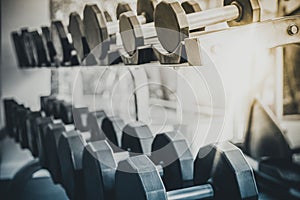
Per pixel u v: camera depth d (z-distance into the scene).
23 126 2.50
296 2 1.42
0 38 3.04
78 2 1.47
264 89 1.90
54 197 1.81
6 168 2.40
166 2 0.87
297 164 1.73
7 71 3.11
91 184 1.20
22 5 2.90
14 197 1.91
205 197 1.00
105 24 1.22
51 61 1.97
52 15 1.78
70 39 1.68
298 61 1.87
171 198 0.98
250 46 0.89
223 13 0.91
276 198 1.51
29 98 2.94
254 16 0.89
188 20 0.87
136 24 1.00
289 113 1.97
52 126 1.73
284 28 0.90
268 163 1.65
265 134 1.61
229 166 0.95
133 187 0.93
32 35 2.33
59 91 2.26
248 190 0.93
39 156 2.08
